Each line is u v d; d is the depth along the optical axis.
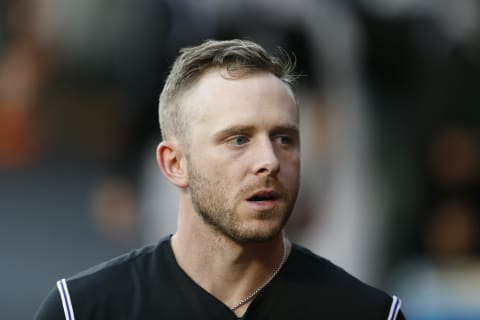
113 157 23.48
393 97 23.22
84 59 36.47
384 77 23.05
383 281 22.84
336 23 22.17
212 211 11.23
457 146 23.69
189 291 11.62
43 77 36.75
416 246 23.31
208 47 11.49
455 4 24.22
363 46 22.61
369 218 22.59
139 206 22.73
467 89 24.11
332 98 22.19
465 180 23.70
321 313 11.75
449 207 23.62
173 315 11.54
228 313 11.54
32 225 34.00
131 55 24.72
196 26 21.62
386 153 23.05
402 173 23.11
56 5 35.97
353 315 11.77
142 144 22.28
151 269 11.84
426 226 23.33
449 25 24.17
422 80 23.72
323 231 22.22
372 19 22.67
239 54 11.29
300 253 12.16
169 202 22.20
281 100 11.18
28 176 37.16
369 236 22.56
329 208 22.27
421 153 23.34
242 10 21.52
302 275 11.91
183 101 11.46
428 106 23.69
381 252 22.80
